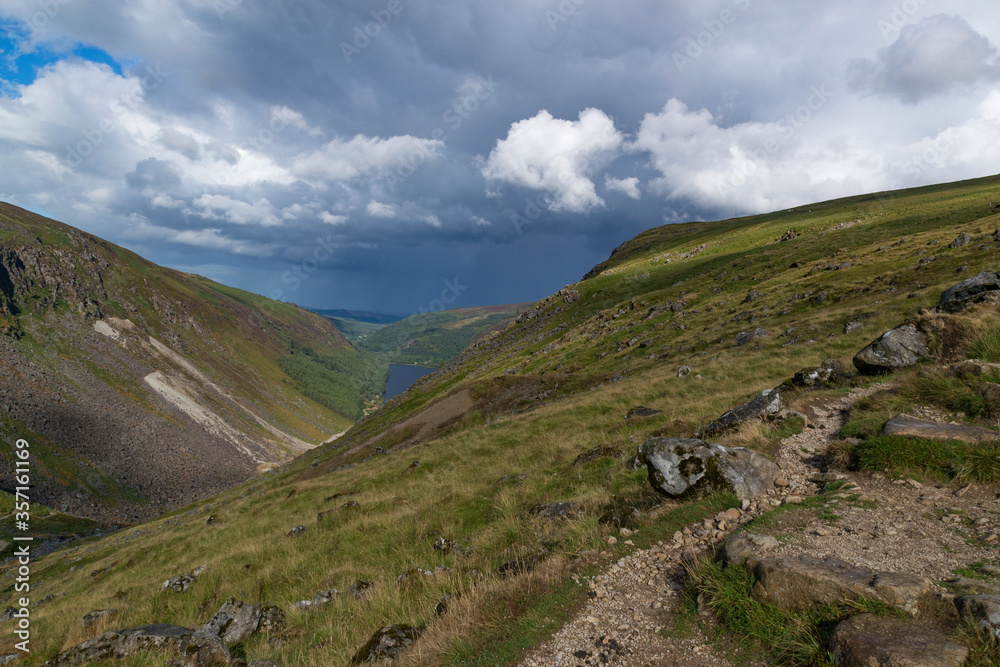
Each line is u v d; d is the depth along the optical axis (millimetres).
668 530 6820
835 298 37062
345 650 6871
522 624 5305
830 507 6215
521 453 17828
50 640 11281
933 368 9695
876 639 3596
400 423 49750
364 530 14242
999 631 3316
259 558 14836
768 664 3979
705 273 81062
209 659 7332
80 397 171500
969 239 38469
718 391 17578
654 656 4430
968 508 5535
